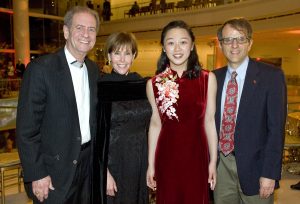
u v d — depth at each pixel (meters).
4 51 15.11
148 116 2.31
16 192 3.85
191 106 2.00
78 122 1.99
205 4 12.24
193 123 2.01
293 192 3.74
